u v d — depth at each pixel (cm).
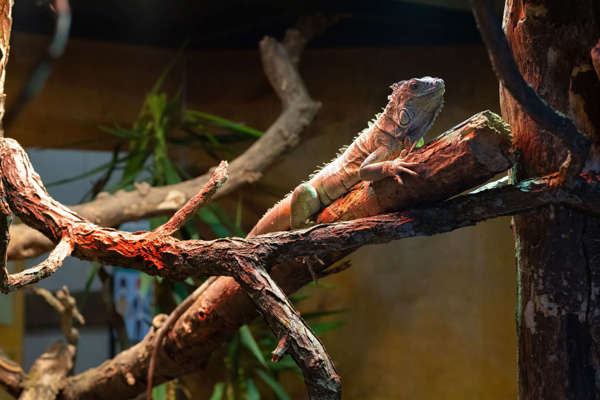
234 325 262
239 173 444
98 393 333
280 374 522
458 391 476
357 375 507
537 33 173
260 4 484
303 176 524
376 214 205
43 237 380
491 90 466
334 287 472
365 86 517
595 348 175
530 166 182
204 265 189
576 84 170
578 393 177
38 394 332
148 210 411
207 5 489
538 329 184
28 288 363
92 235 205
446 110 480
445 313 485
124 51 544
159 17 513
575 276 177
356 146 232
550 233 179
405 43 504
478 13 125
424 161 181
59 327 714
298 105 463
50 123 513
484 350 470
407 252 501
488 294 471
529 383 187
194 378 527
